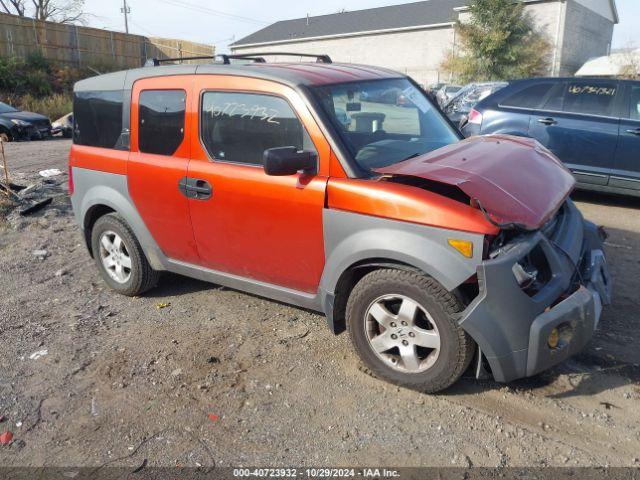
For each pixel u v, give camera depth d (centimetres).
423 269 316
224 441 314
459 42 3653
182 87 423
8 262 605
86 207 501
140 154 452
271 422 327
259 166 386
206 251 430
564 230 371
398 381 348
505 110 788
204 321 452
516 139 432
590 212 726
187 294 507
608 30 4134
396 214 324
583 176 743
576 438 302
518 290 301
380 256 331
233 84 396
